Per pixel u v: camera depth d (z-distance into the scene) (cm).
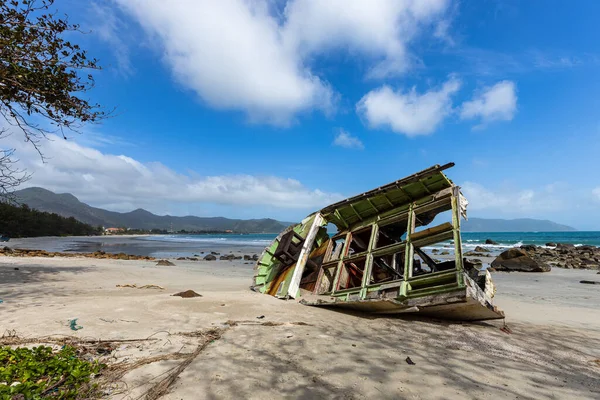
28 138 795
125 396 274
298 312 640
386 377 343
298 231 1004
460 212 665
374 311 670
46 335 411
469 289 536
